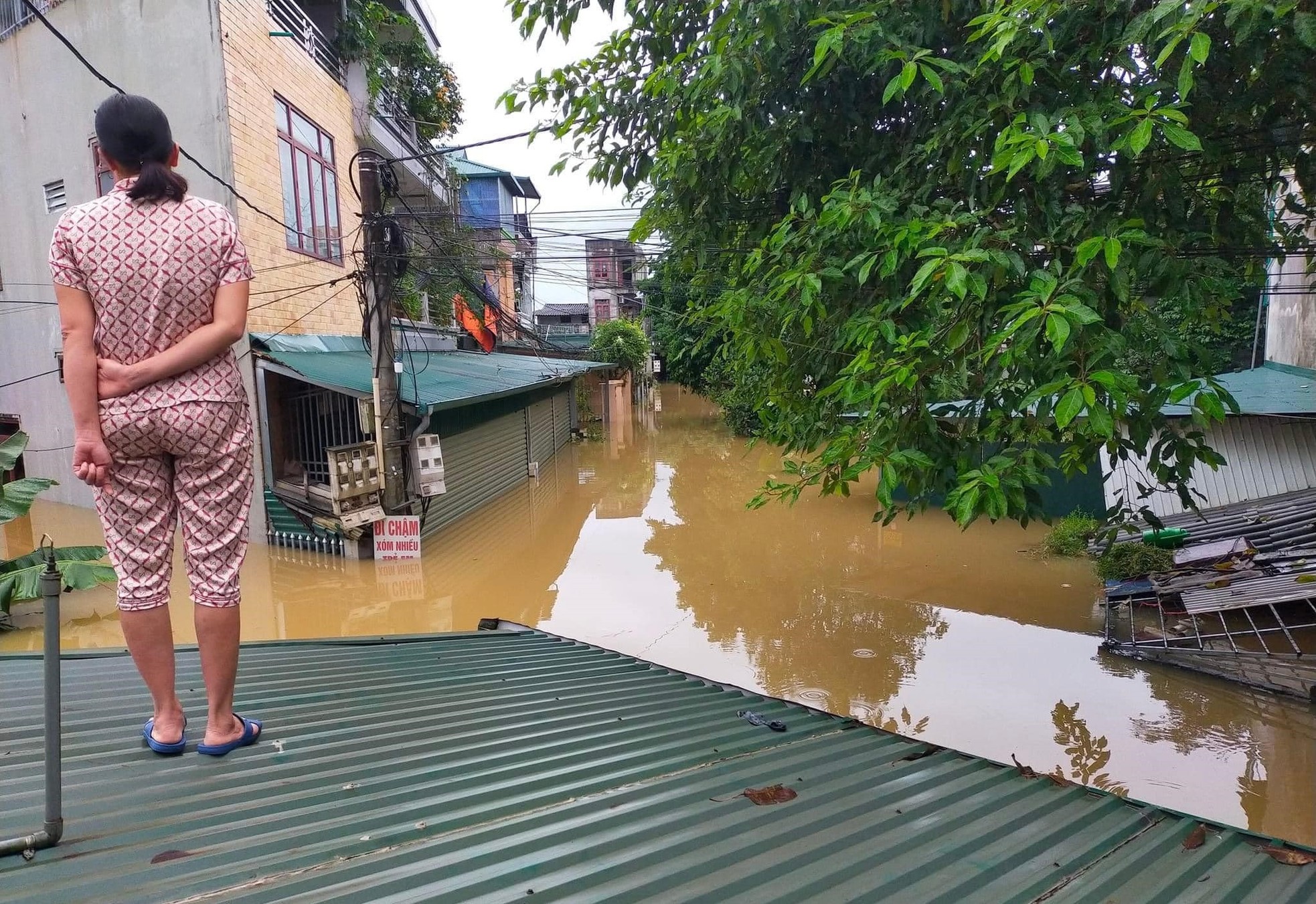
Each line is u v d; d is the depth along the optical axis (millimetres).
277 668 3436
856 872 1900
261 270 10203
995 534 11453
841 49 3473
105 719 2539
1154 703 6008
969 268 3213
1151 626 7621
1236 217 3967
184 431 1968
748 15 4109
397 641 4348
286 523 9914
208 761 2248
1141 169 3420
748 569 10070
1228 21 2617
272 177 10680
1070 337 2799
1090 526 10398
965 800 2484
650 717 3238
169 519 2096
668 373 32531
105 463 1937
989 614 8203
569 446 23750
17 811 1871
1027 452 3043
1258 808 4605
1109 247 2738
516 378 14219
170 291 1936
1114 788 4820
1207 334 14344
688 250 5438
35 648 6723
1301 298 11969
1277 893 1970
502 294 23531
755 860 1917
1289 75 3104
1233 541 8289
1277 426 9906
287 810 1990
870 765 2783
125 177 1994
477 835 1924
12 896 1514
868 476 15953
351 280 9828
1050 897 1846
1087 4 3164
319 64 12375
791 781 2531
